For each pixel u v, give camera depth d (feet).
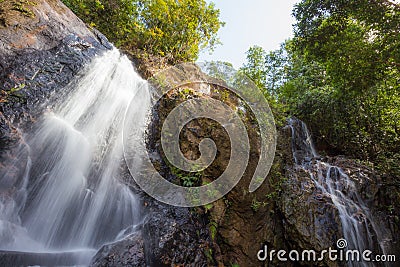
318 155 25.17
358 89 20.24
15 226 8.73
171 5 20.74
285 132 22.21
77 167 11.21
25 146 9.65
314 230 13.60
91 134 12.39
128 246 9.32
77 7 19.07
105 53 15.21
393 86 22.76
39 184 9.78
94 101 13.12
